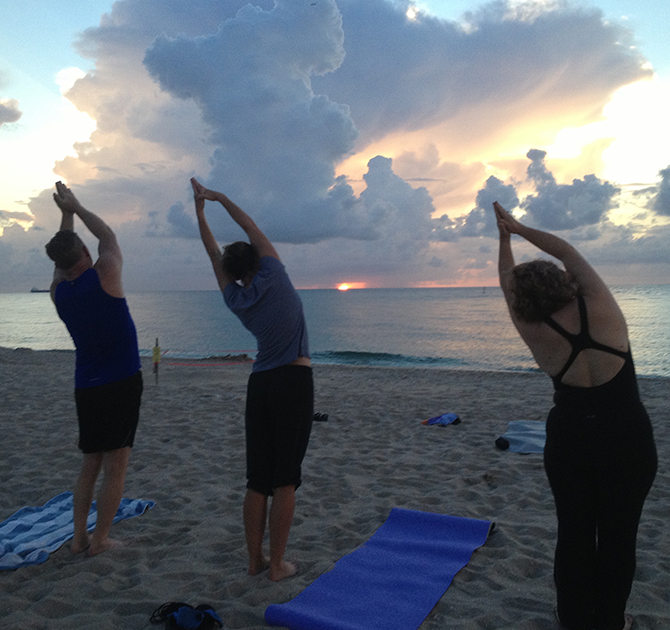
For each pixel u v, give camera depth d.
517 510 3.60
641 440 1.84
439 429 6.15
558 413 1.96
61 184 3.05
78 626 2.26
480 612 2.30
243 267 2.62
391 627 2.17
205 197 2.86
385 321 57.31
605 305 1.88
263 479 2.63
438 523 3.24
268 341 2.56
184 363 17.80
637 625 2.19
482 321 56.50
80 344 2.88
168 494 4.08
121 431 2.95
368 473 4.55
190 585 2.62
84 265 2.88
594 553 1.98
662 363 21.31
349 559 2.81
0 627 2.24
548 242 2.10
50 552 2.99
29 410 7.16
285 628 2.21
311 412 2.63
